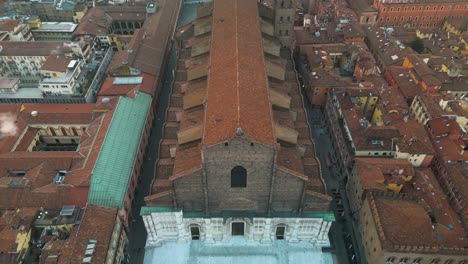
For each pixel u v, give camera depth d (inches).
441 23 6663.4
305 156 3245.6
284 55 4687.5
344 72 5280.5
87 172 3292.3
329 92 4493.1
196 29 4517.7
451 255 2775.6
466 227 3154.5
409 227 2874.0
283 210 3006.9
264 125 2628.0
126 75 4608.8
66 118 4089.6
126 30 6284.5
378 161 3489.2
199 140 3068.4
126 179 3351.4
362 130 3737.7
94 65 4943.4
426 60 5068.9
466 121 4077.3
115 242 2940.5
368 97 4303.6
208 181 2738.7
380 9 6481.3
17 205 3142.2
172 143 3385.8
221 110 2743.6
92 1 6555.1
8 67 5000.0
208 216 2974.9
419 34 5920.3
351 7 6815.9
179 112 3590.1
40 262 2667.3
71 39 5428.2
